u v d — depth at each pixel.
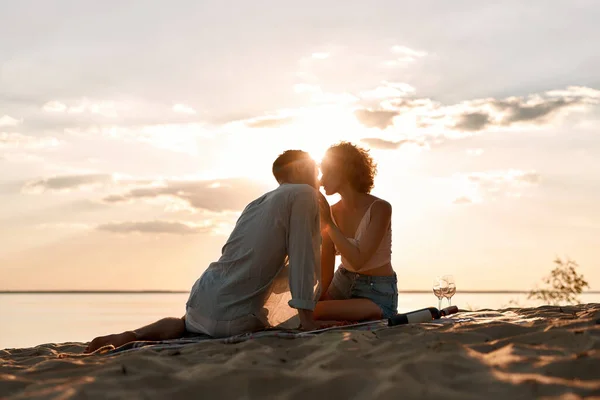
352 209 4.54
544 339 2.76
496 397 1.98
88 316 90.25
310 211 3.71
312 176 4.13
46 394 2.27
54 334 46.56
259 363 2.60
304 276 3.65
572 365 2.23
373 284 4.36
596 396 1.92
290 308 3.91
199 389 2.24
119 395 2.21
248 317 3.72
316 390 2.16
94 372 2.56
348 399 2.10
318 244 3.74
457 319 3.82
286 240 3.73
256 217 3.76
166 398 2.18
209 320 3.73
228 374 2.38
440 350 2.57
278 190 3.78
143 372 2.54
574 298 10.79
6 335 45.06
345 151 4.47
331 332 3.32
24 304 177.75
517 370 2.26
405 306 75.62
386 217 4.30
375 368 2.38
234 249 3.79
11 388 2.45
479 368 2.28
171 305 165.25
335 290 4.49
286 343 3.19
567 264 10.91
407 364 2.32
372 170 4.53
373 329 3.56
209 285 3.77
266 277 3.73
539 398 1.94
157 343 3.48
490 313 4.30
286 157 4.10
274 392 2.20
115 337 3.65
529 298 11.07
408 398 1.98
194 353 3.02
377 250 4.37
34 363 3.22
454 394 2.00
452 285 4.46
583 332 2.76
